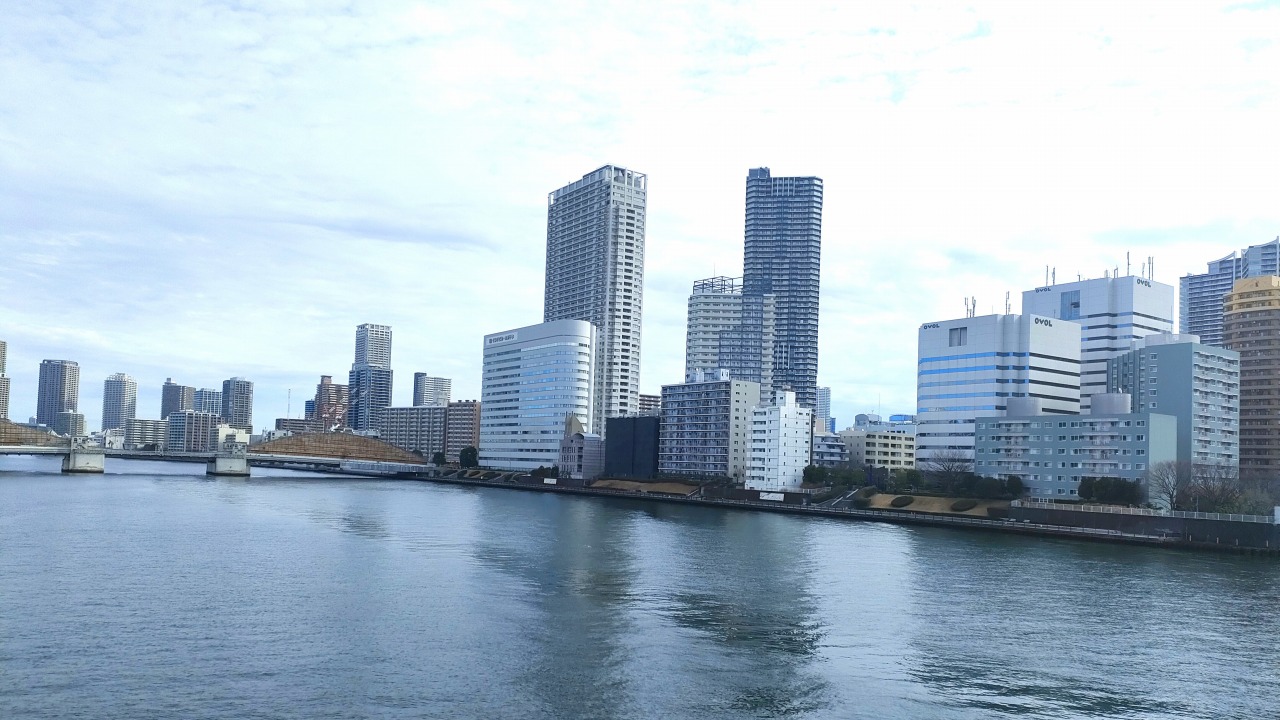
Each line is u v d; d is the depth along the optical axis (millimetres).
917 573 132125
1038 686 76000
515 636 87938
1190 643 90875
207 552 136625
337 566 126438
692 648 85125
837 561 144000
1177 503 197000
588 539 169000
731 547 160875
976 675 78750
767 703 70312
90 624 88000
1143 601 111875
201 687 70438
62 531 156500
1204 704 72375
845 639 90188
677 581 120812
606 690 72312
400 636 86875
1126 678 78625
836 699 71625
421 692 70688
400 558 135875
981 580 126500
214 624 89750
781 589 116562
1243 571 138625
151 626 88062
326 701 68125
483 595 107312
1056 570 137125
